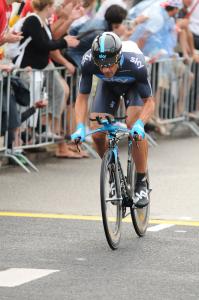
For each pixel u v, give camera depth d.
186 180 21.72
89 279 13.02
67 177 21.83
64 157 24.33
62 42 22.94
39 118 23.19
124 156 24.62
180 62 28.27
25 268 13.62
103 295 12.16
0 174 21.83
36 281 12.84
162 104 27.80
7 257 14.35
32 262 14.04
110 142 15.12
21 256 14.43
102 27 23.95
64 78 23.97
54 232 16.36
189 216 18.08
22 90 22.00
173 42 27.59
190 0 29.00
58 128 23.91
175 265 13.99
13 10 22.89
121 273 13.42
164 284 12.80
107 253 14.75
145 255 14.66
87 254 14.66
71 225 17.02
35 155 24.17
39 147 24.39
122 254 14.70
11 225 16.91
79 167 23.19
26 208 18.52
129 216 17.91
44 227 16.78
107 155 14.82
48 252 14.75
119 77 15.24
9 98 21.67
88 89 15.50
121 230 15.82
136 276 13.24
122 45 15.30
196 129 29.44
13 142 22.48
